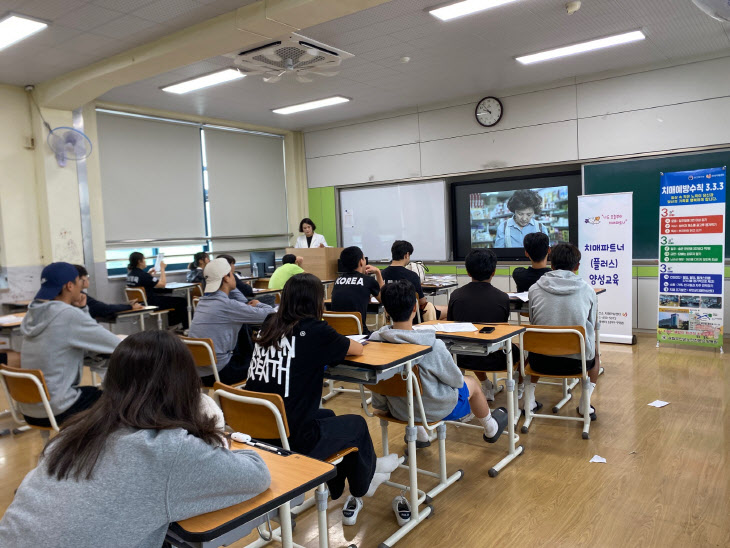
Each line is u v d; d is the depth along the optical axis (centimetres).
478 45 520
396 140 813
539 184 713
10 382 266
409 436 238
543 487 271
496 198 750
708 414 359
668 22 475
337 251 727
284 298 213
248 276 839
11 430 383
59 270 272
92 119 659
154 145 733
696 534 223
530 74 633
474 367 345
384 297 257
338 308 422
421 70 598
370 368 210
